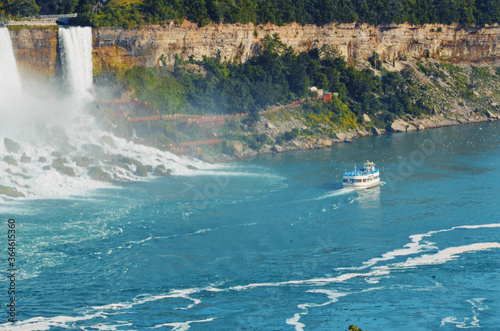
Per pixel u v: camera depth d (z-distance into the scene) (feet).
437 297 642.22
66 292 652.07
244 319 605.31
